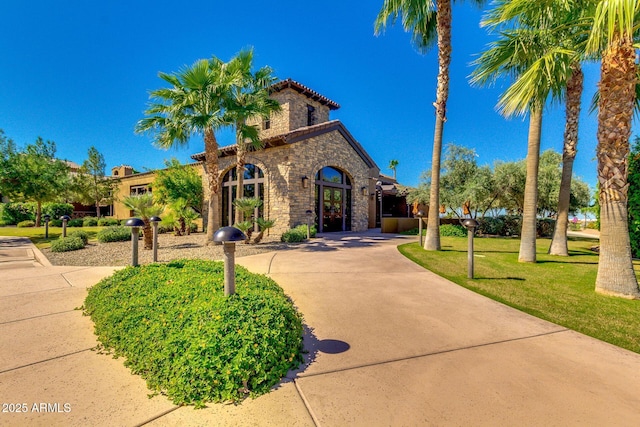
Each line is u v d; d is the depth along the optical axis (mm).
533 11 6086
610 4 3895
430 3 8836
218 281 3838
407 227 17531
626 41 4652
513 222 16875
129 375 2367
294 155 14219
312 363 2598
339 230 17516
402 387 2242
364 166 19422
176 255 8633
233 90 10852
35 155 15156
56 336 3131
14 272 6301
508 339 3158
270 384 2209
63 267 6848
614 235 4879
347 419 1874
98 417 1865
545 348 2955
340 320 3652
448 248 10312
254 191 15648
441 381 2330
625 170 4852
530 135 7785
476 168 16531
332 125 16172
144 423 1818
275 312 2799
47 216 13297
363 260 7684
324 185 16484
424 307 4172
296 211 14273
